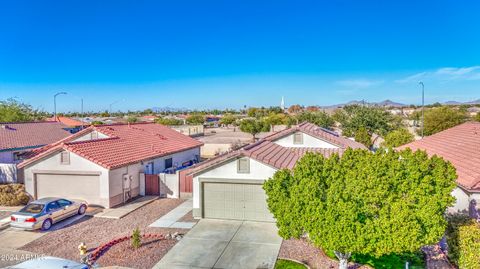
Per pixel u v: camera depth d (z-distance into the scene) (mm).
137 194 23484
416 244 9648
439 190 10125
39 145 32906
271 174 17750
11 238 15820
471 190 13172
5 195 21156
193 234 16078
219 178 18281
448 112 42469
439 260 12719
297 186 10883
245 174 18016
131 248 14398
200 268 12641
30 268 10281
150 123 35750
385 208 9961
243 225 17375
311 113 66250
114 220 18438
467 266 11086
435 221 9773
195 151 33500
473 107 116562
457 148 19750
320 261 12945
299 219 10609
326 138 26234
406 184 10133
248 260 13234
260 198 17984
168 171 26984
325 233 9977
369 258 12914
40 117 61188
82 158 21047
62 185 21578
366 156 10984
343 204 9805
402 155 10867
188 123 98500
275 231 16438
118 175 21516
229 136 67000
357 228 9727
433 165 10438
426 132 42625
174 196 23359
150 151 26281
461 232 11453
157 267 12711
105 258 13422
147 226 17359
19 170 26891
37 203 17438
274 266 12664
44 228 16844
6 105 49594
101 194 20734
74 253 14031
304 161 11383
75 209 18844
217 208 18500
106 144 24219
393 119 49875
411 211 9711
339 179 10641
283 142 26719
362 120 49281
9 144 30703
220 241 15188
